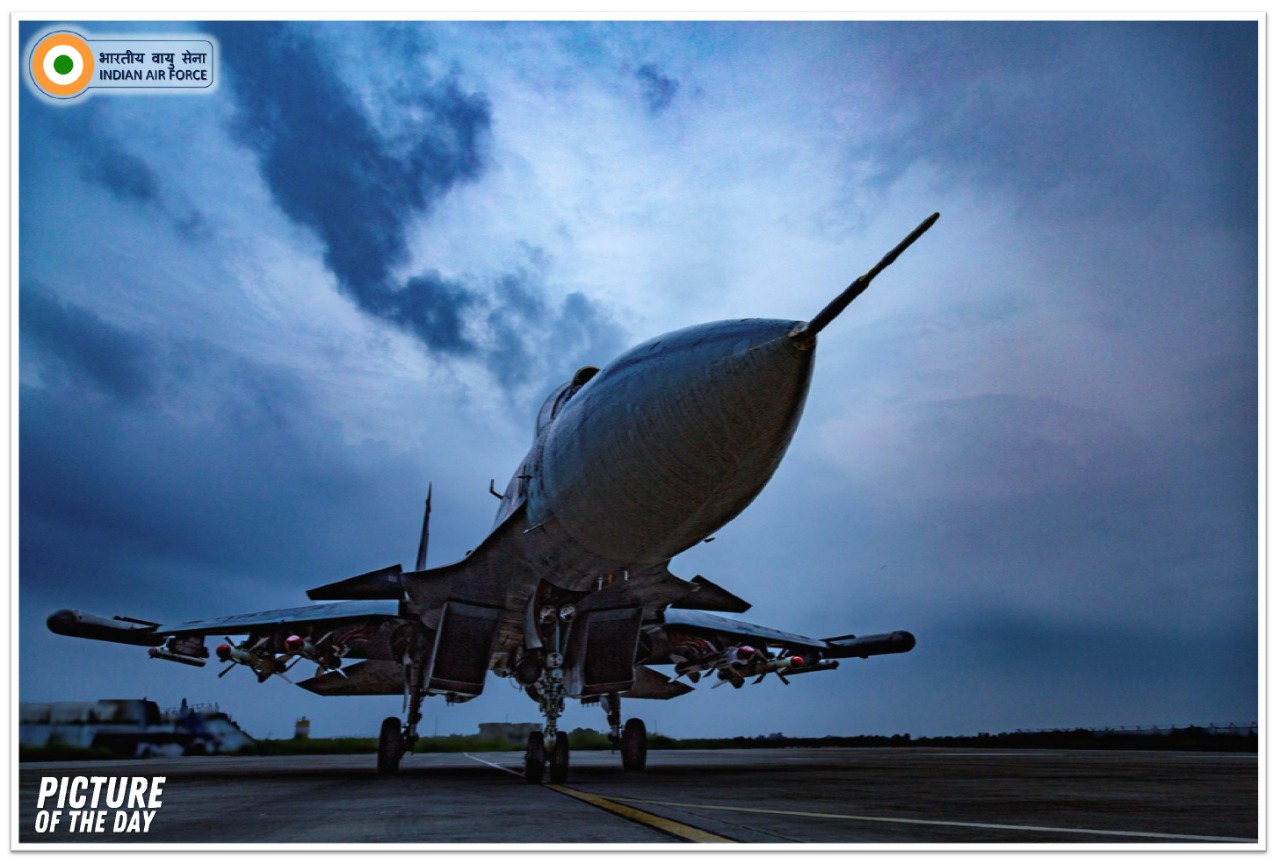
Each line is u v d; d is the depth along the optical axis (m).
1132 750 25.50
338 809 7.65
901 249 6.90
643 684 19.62
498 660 14.43
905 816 6.43
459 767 19.19
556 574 11.09
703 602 15.19
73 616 14.18
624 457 8.61
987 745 39.81
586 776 13.27
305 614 14.30
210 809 7.86
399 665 15.59
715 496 8.68
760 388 7.64
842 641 18.12
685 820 6.21
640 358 8.91
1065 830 5.46
